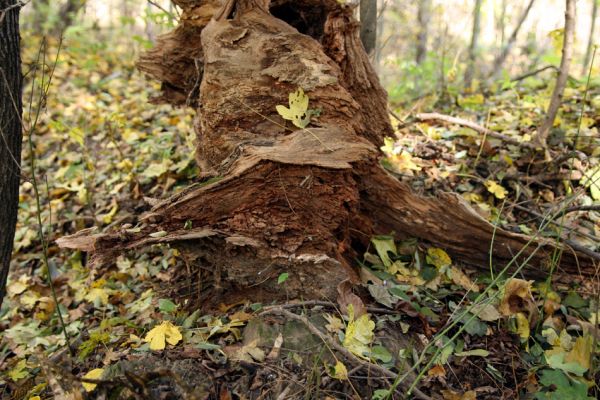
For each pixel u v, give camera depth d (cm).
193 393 182
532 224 315
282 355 230
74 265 378
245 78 273
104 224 401
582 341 234
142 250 355
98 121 543
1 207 264
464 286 282
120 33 870
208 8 326
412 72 533
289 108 269
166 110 550
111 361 240
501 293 259
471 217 281
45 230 422
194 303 279
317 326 240
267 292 263
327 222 261
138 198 413
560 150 363
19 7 262
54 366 199
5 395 273
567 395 213
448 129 403
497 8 811
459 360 241
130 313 296
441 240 292
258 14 287
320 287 256
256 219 256
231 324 246
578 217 315
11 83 259
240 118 275
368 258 291
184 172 410
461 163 361
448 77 505
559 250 280
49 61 709
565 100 441
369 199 289
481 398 227
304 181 251
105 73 714
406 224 294
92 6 971
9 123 260
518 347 250
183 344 242
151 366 225
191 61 354
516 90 487
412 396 220
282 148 251
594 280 281
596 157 354
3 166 261
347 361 227
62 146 535
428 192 337
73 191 457
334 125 266
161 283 321
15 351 305
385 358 228
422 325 252
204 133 291
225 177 251
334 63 279
